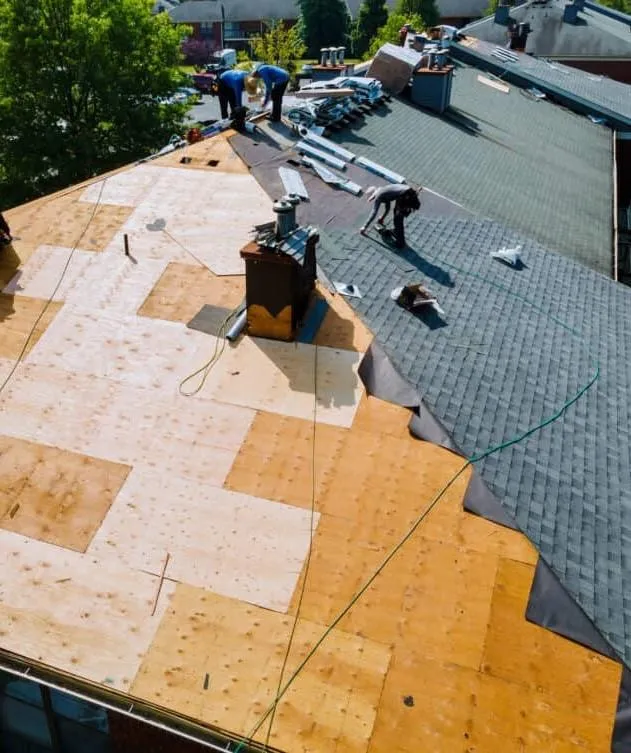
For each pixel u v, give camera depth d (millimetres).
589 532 7543
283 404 8586
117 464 7980
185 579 6926
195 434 8266
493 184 17359
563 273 13102
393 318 10047
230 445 8133
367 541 7176
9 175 29797
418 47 25656
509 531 7238
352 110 17953
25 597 6832
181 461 7980
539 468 8164
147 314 9945
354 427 8289
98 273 10664
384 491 7613
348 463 7898
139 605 6746
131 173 13148
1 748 8227
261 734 5852
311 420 8375
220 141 14406
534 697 6055
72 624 6629
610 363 10758
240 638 6480
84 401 8711
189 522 7398
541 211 16922
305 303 9812
